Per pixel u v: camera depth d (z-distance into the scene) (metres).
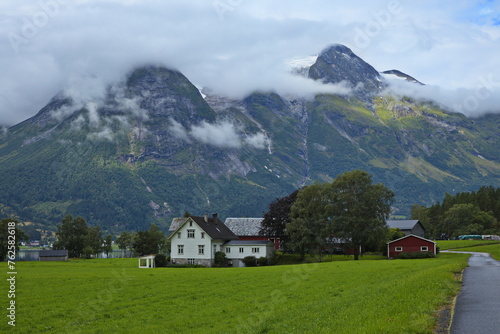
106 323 35.31
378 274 58.75
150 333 31.25
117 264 121.56
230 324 32.06
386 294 34.66
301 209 119.44
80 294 49.56
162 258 117.25
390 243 123.88
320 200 121.19
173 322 34.03
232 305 39.84
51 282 61.47
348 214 118.81
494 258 92.62
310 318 29.86
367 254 136.88
